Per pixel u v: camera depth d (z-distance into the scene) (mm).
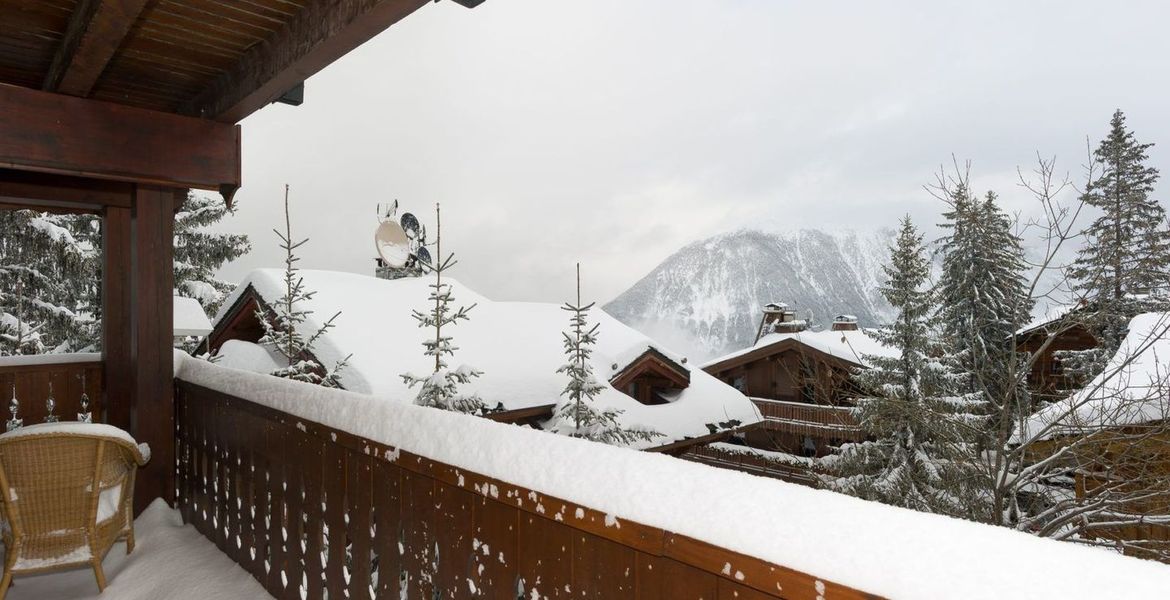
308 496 2869
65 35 3346
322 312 9703
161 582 3432
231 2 3070
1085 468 6012
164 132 4141
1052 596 821
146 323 4543
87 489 3309
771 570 1118
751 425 13328
